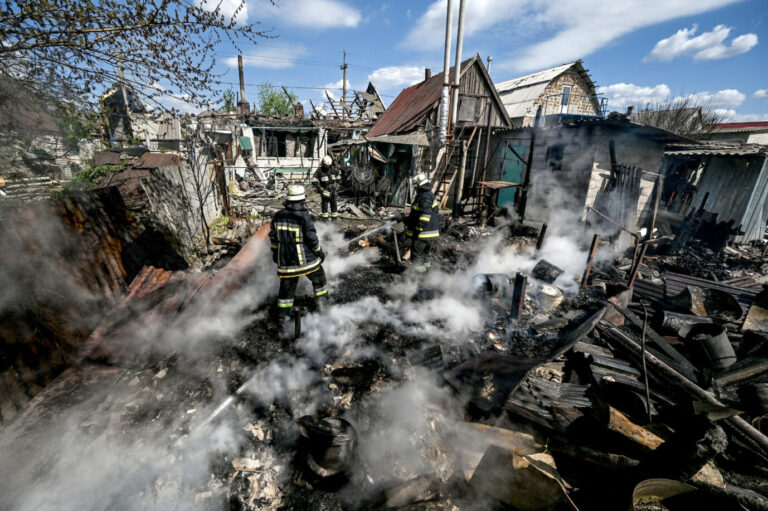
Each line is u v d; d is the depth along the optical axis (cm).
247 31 373
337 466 211
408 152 1348
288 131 2098
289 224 373
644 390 295
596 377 307
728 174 1031
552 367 326
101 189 404
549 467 210
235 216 993
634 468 216
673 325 399
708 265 720
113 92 376
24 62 309
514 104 2359
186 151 758
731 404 281
